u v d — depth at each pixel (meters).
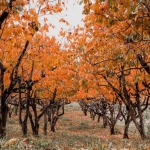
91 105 34.19
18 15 6.64
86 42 8.10
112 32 7.09
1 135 13.21
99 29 7.57
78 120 43.53
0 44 9.20
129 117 23.19
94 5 5.95
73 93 18.28
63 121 41.22
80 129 34.44
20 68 14.88
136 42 6.78
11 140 8.01
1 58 9.75
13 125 32.47
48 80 14.97
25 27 6.99
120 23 6.47
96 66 10.24
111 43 8.00
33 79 14.23
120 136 25.84
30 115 20.20
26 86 15.36
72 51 11.41
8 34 7.07
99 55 9.25
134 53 7.28
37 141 9.14
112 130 28.52
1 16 6.63
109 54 8.68
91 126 37.56
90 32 8.09
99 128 35.84
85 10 6.04
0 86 13.03
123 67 11.30
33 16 6.68
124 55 7.45
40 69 14.53
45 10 8.59
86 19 6.65
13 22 7.14
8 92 13.17
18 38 8.27
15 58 12.05
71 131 31.75
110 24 6.27
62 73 14.30
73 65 12.52
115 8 5.73
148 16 5.66
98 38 7.66
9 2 6.38
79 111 57.28
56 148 8.98
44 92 20.56
